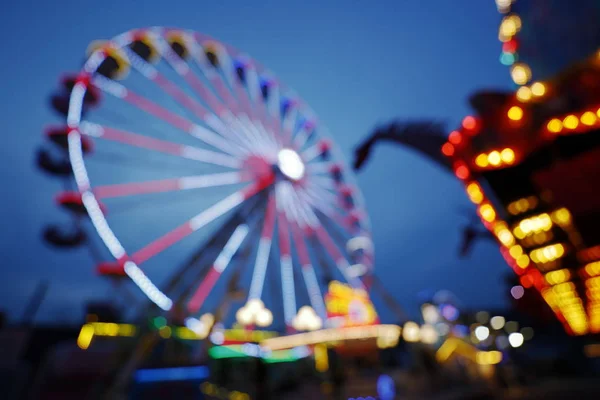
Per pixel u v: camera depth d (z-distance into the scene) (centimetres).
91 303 2017
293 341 3073
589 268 1134
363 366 2884
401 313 2862
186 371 804
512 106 1064
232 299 2397
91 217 2325
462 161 1163
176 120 2977
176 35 3275
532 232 1162
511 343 3347
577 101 955
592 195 995
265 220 3136
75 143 2441
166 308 2208
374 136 1218
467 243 1616
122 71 2903
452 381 2233
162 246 2484
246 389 1789
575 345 2464
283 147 3600
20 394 568
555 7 1073
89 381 618
